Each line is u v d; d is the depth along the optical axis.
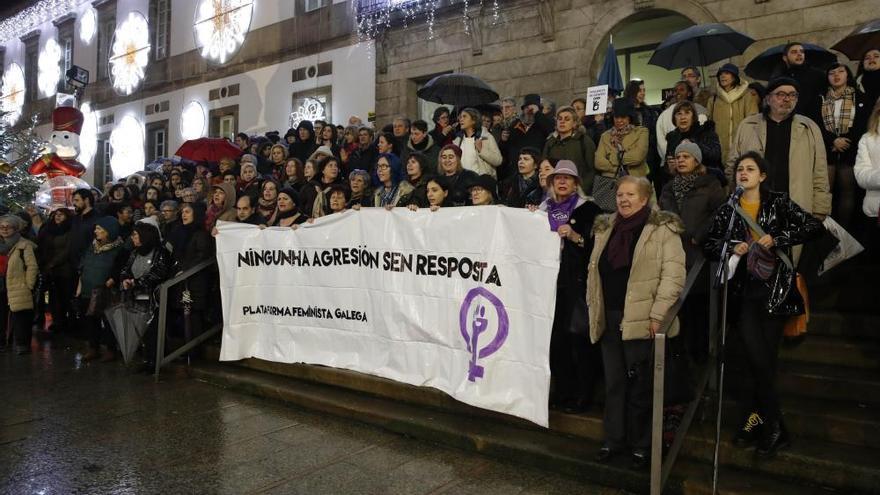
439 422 4.59
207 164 10.64
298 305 5.86
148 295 6.74
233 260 6.32
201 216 6.98
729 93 5.88
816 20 8.39
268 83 14.95
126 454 4.33
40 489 3.77
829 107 5.38
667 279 3.57
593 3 10.23
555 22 10.62
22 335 7.87
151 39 18.39
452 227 4.74
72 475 3.98
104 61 20.17
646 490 3.61
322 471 4.02
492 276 4.48
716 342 4.01
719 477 3.56
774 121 4.40
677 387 3.66
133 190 9.66
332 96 13.66
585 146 5.39
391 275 5.12
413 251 4.98
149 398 5.74
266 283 6.11
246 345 6.24
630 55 11.27
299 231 5.83
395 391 5.15
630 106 5.53
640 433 3.71
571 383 4.41
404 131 7.67
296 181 7.48
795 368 4.27
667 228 3.65
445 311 4.76
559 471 3.94
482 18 11.41
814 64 6.79
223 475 3.96
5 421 5.08
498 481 3.84
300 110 14.23
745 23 8.90
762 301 3.57
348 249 5.46
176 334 7.31
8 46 24.64
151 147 18.44
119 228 7.81
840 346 4.34
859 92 5.29
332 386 5.59
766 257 3.51
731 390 4.30
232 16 15.82
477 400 4.44
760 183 3.67
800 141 4.25
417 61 12.30
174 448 4.44
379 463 4.15
